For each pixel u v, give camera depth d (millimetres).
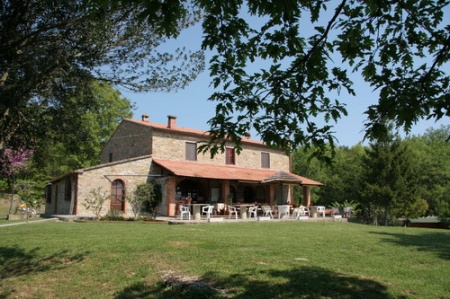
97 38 6613
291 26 4457
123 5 3803
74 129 7605
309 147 5109
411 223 33250
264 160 33000
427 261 9336
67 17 6379
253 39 4754
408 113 4516
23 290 7168
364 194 27906
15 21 6129
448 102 4258
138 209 23438
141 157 25484
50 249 10195
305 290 6512
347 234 14930
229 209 24344
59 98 7324
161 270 7969
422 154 42625
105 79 7379
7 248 10477
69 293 6906
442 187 37375
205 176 25219
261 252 9789
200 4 4176
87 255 9492
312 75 4816
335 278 7223
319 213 30078
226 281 7062
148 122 31031
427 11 4414
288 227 17906
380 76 4734
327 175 45281
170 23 3623
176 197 27359
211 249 10156
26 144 7516
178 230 15039
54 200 27938
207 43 4750
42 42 6641
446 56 4469
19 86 6355
